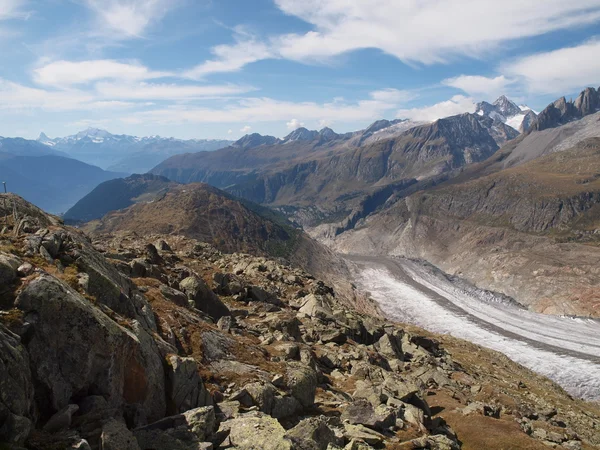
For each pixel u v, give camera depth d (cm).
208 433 1645
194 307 3591
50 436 1296
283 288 6512
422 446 2216
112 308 2075
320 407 2612
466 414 3325
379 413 2544
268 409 2258
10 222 2850
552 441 3253
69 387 1488
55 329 1510
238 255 8619
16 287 1566
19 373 1298
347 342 4519
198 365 2425
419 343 6194
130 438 1380
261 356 2927
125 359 1681
